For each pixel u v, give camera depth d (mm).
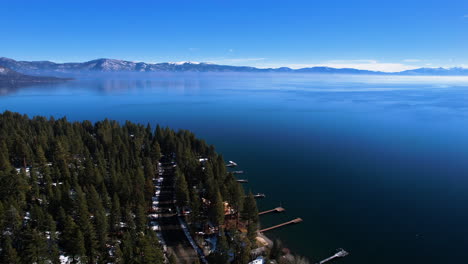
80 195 77188
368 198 116438
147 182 95812
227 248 68750
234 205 88750
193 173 107688
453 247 87188
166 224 88062
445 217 103312
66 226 67500
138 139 142250
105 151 131875
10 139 119875
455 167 150625
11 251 58438
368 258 81562
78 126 159875
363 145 190750
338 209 107375
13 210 67688
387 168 149250
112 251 72750
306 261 77562
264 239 86562
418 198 117062
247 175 137875
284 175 138500
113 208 77438
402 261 80875
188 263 71750
